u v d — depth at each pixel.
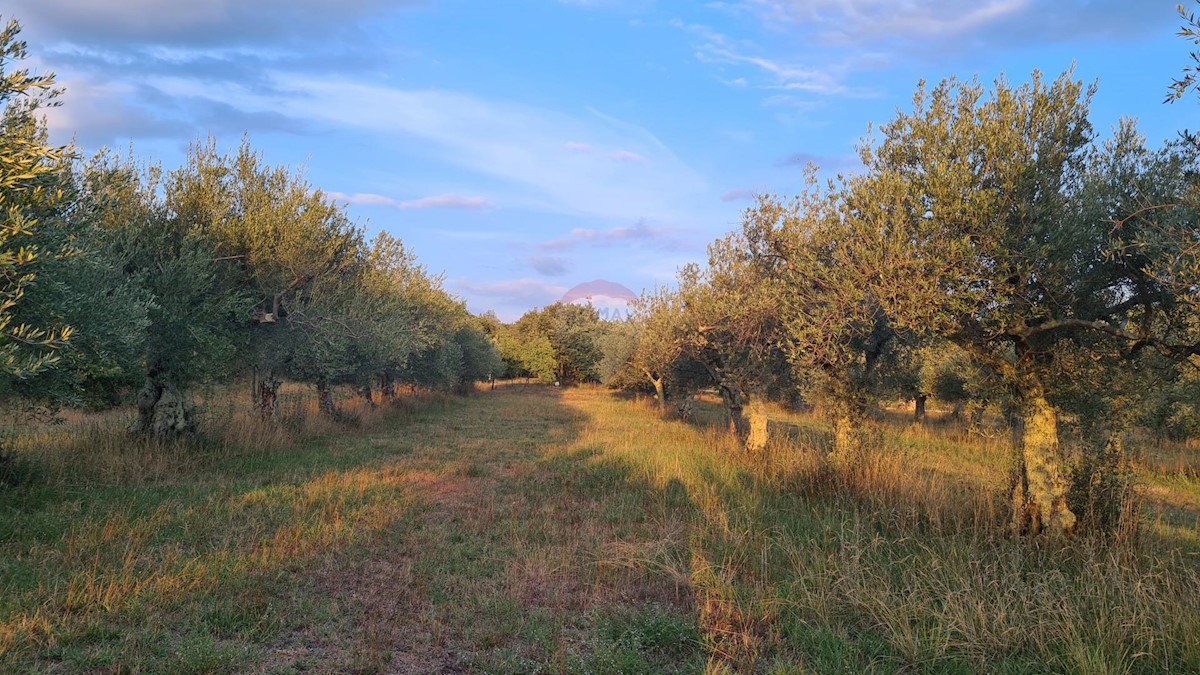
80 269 7.62
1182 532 8.12
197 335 10.66
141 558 6.00
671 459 12.59
